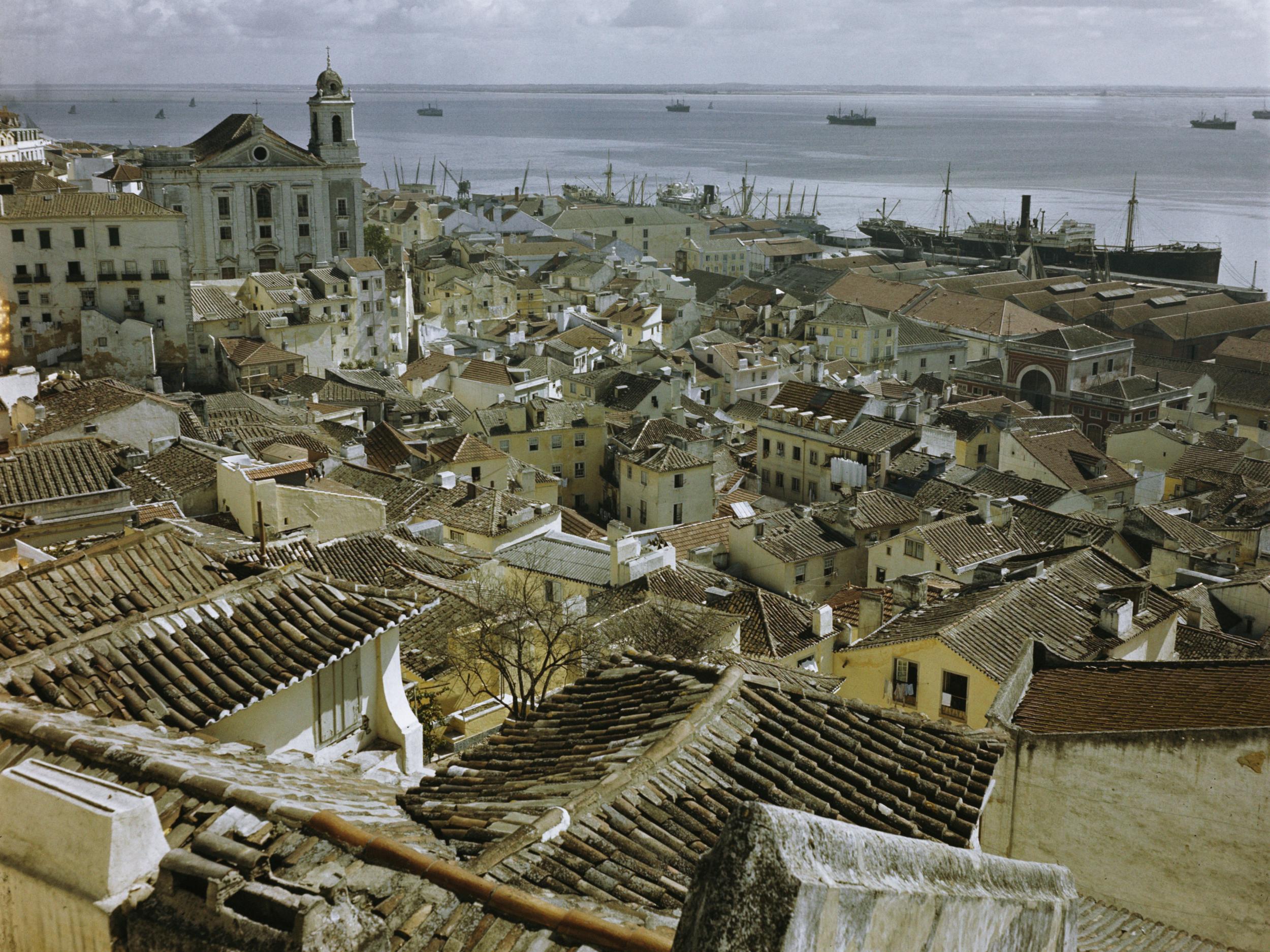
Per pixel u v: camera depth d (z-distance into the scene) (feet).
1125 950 77.97
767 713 62.54
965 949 31.04
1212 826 86.02
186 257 416.26
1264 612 224.12
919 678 146.61
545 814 49.32
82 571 74.74
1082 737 90.27
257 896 36.24
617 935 37.32
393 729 76.33
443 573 168.76
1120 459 443.32
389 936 37.29
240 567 79.61
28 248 391.45
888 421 385.70
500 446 394.93
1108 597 152.05
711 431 447.83
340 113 620.49
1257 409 608.60
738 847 25.57
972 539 234.58
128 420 234.17
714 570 222.48
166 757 50.44
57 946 39.27
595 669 72.49
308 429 332.19
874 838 28.50
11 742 52.21
